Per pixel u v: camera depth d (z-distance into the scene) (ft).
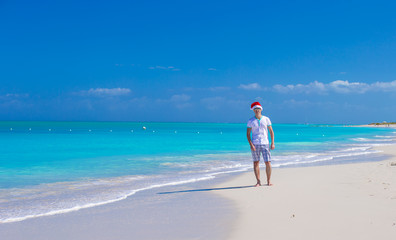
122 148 74.08
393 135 172.24
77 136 141.28
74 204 22.35
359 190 24.95
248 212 19.47
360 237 14.14
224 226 16.83
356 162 49.75
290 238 14.38
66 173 36.81
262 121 28.30
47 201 23.26
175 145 85.05
